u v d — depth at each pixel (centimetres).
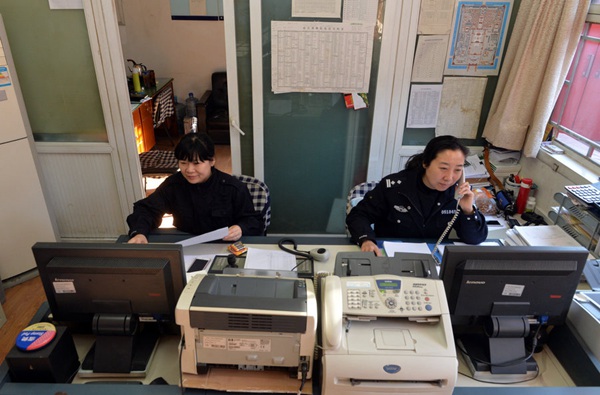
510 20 264
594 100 232
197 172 193
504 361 135
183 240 189
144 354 135
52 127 280
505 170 279
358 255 136
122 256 126
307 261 176
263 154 293
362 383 113
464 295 130
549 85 239
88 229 314
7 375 122
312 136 290
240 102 280
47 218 280
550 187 249
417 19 260
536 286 130
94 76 268
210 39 526
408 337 116
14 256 270
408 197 196
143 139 419
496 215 252
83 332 144
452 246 129
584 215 198
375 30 261
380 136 290
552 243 183
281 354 114
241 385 118
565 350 140
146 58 534
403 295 120
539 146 255
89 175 296
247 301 111
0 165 250
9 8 249
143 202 204
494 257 127
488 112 290
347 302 119
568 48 233
